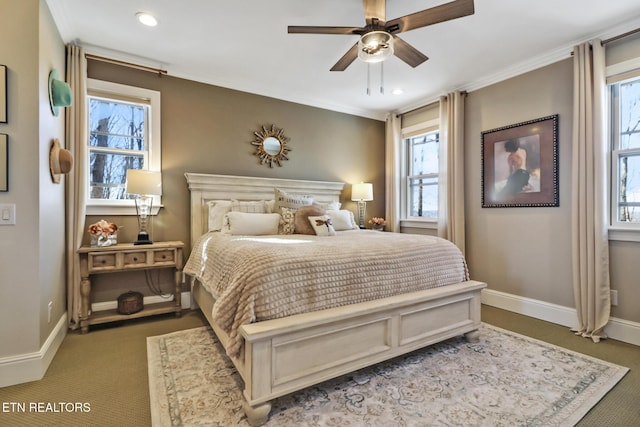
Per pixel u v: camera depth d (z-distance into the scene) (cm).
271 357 152
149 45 278
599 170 251
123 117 309
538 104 300
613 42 254
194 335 253
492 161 339
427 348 232
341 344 176
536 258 302
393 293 205
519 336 255
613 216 259
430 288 223
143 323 281
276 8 227
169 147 322
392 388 179
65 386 179
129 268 271
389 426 148
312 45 279
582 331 259
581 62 264
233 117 358
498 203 333
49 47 213
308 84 364
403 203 463
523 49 282
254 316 157
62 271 248
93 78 288
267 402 151
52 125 220
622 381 187
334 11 231
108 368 200
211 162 345
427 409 160
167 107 322
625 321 246
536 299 302
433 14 180
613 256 254
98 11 229
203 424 148
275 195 339
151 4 222
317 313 170
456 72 329
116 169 306
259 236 277
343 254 194
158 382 183
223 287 191
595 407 162
